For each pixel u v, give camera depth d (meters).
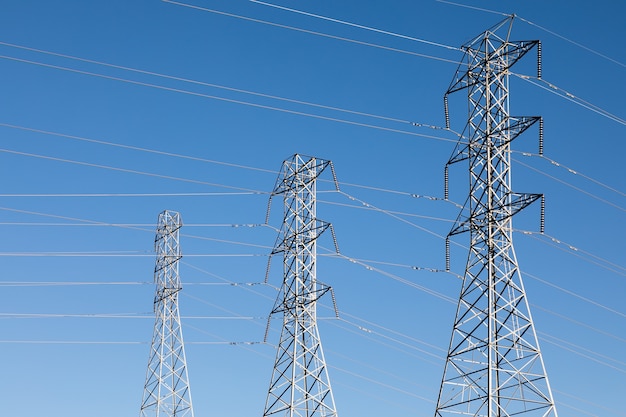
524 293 56.75
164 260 88.56
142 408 84.38
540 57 60.22
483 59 61.19
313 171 74.50
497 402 54.31
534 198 57.19
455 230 59.88
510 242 57.88
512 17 60.59
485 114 60.16
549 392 54.53
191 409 83.94
